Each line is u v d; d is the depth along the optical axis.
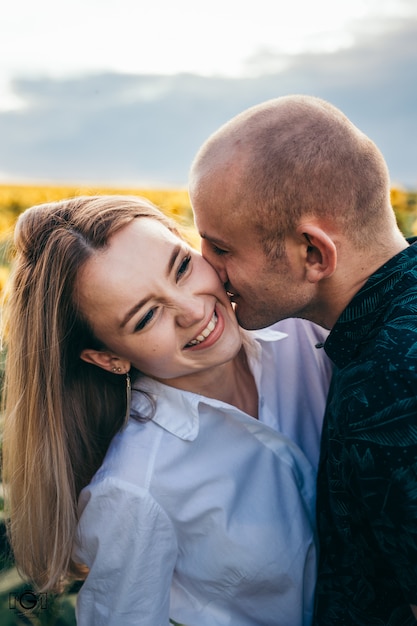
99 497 1.69
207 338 1.63
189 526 1.74
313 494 1.85
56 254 1.64
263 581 1.77
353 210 1.43
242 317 1.62
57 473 1.80
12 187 11.57
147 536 1.67
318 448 1.93
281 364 1.93
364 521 1.47
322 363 1.94
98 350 1.71
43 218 1.70
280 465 1.82
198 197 1.50
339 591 1.66
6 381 1.86
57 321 1.68
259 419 1.88
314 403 1.93
